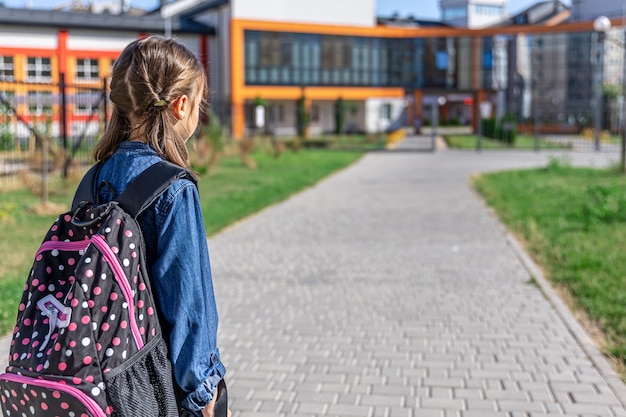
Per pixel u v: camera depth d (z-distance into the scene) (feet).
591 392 14.69
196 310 6.10
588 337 18.53
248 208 47.01
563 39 219.00
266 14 172.35
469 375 15.90
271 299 23.48
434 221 42.06
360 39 188.44
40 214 39.91
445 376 15.85
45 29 141.59
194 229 6.19
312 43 180.45
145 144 6.51
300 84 179.11
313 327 20.08
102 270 5.72
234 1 167.73
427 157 113.09
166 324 6.13
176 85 6.56
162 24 158.40
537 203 47.32
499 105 214.07
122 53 6.70
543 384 15.20
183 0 204.03
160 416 5.95
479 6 273.54
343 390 15.08
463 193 57.82
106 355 5.65
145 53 6.54
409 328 19.86
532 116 199.00
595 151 127.44
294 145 117.80
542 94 223.51
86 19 145.38
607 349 17.19
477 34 192.44
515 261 29.58
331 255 31.58
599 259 27.40
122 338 5.71
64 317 5.64
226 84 172.04
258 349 18.03
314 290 24.81
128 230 5.91
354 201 52.75
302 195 57.11
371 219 43.21
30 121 64.54
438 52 201.77
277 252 32.30
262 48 172.65
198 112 6.97
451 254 31.50
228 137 112.37
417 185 65.31
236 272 27.91
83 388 5.46
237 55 169.07
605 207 38.52
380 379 15.75
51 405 5.47
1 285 22.53
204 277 6.23
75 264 6.06
